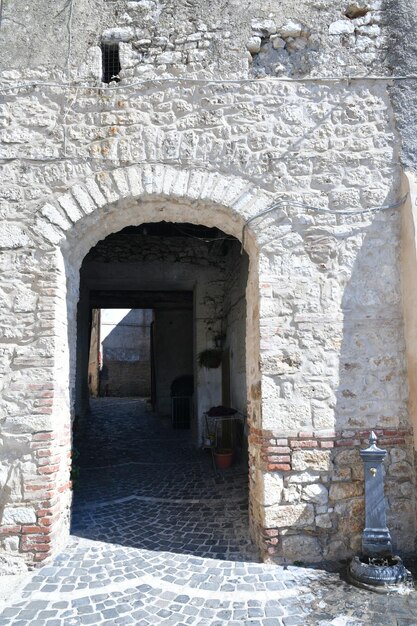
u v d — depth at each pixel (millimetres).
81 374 10047
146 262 8438
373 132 4254
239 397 6996
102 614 3021
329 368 3984
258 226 4141
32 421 3828
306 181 4195
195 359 8820
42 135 4211
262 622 2918
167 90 4289
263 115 4266
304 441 3885
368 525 3598
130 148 4215
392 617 2951
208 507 5031
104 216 4309
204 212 4426
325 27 4402
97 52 4348
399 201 4172
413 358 3893
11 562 3678
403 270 4098
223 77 4297
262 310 4035
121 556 3854
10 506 3748
